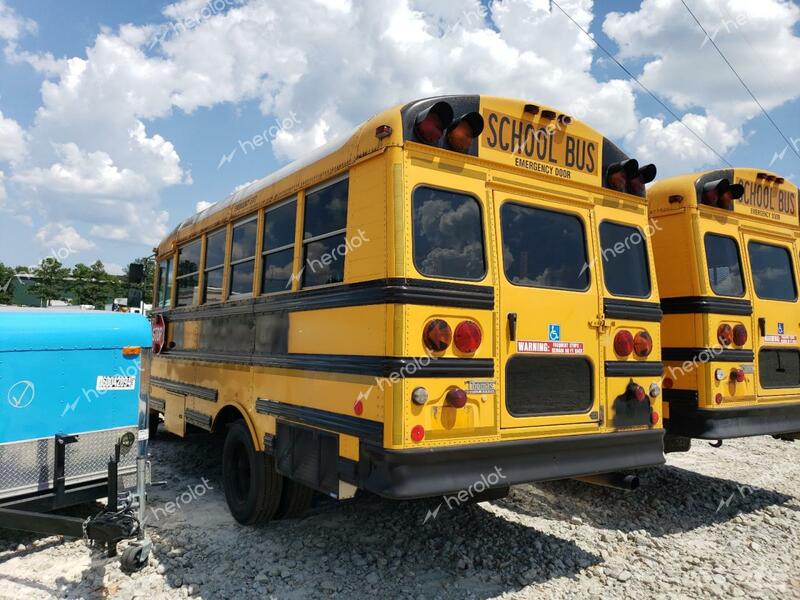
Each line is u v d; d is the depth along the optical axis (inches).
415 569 155.8
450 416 134.3
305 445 156.1
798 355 236.2
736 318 213.3
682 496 227.3
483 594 143.1
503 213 151.6
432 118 138.5
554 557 164.9
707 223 211.9
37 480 159.6
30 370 159.9
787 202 243.1
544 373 152.6
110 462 151.7
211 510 203.5
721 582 152.9
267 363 179.0
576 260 164.6
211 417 217.0
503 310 146.3
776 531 193.9
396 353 127.9
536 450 145.5
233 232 217.2
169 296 285.9
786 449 327.0
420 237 135.3
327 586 144.3
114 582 145.8
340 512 198.5
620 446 163.2
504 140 153.5
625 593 146.2
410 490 124.6
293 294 168.4
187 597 138.8
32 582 145.9
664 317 214.5
